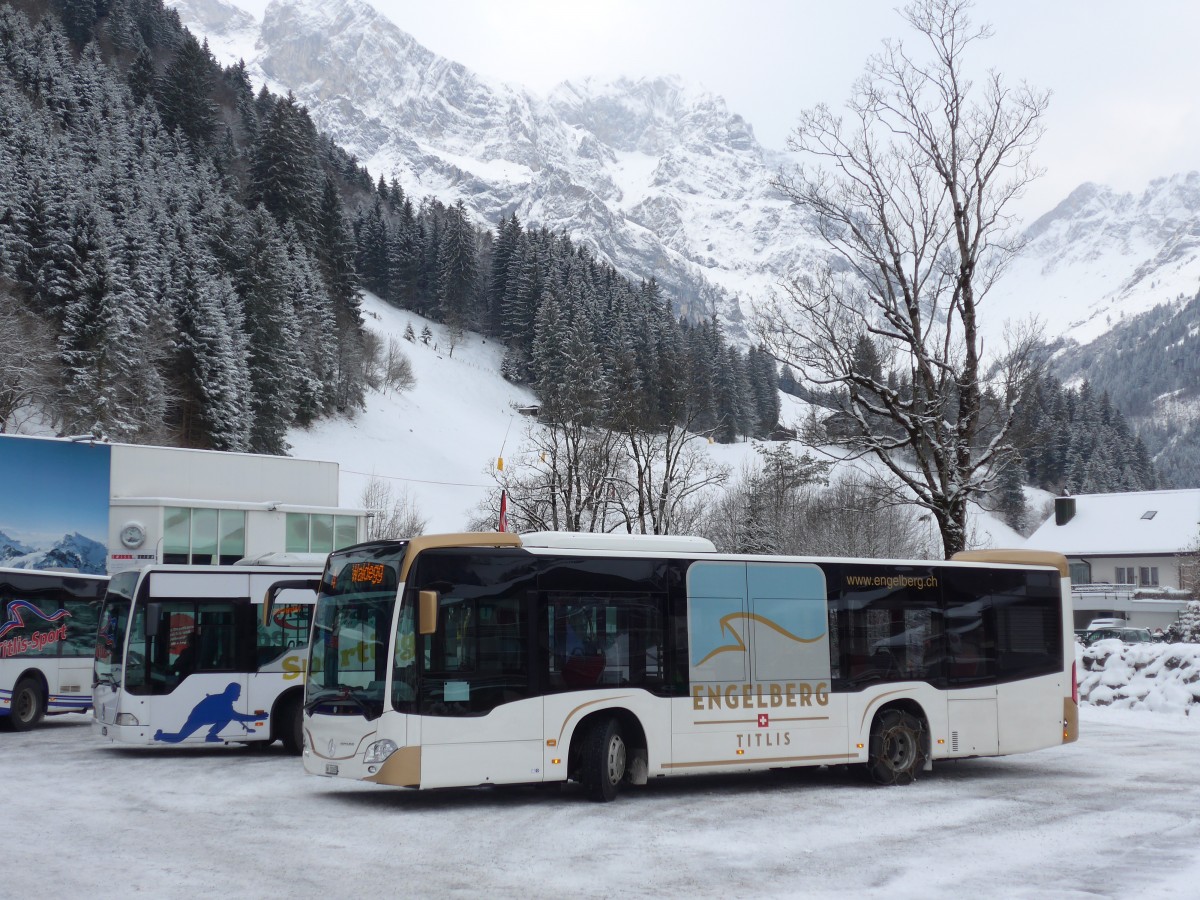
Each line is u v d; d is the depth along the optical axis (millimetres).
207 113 166875
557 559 14852
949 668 17328
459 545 14344
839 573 16688
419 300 199125
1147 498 99062
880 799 15023
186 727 19969
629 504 58094
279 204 142500
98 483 41750
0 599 24453
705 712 15391
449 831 12461
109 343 72750
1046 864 10531
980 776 17406
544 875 10109
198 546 43688
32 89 130000
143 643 19984
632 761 15086
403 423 132375
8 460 39281
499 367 180625
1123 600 82438
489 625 14312
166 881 9742
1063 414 178375
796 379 27891
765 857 10945
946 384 26750
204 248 106562
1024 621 18109
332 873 10148
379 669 13969
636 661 15102
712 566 15812
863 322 27000
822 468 29109
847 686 16438
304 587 18828
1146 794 15156
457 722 13898
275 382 98062
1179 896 9117
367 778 13781
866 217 26828
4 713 24312
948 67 26312
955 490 25844
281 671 20812
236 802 14672
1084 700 28641
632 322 166000
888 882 9789
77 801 14711
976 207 26031
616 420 56750
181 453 44906
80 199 81625
